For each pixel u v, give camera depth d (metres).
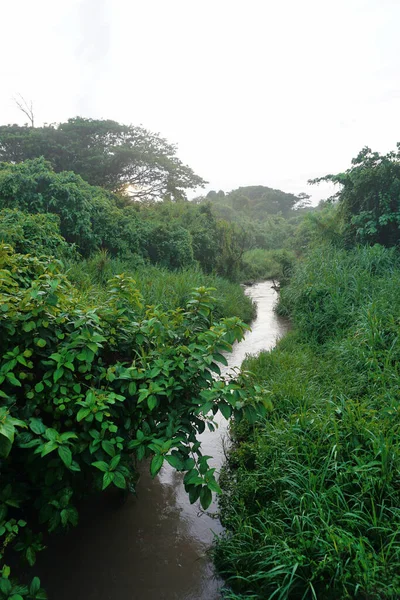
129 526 3.01
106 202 12.36
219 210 42.56
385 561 2.18
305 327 7.38
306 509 2.61
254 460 3.52
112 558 2.72
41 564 2.64
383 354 4.90
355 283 7.59
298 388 4.34
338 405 3.79
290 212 61.69
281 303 10.93
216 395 2.56
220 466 3.71
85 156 21.27
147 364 2.71
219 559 2.68
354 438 3.08
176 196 24.23
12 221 7.61
